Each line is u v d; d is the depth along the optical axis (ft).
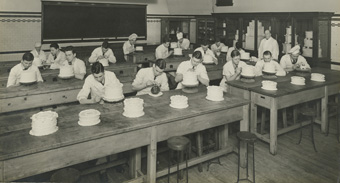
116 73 19.10
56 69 17.40
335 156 12.51
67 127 8.34
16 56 24.68
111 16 28.50
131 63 20.42
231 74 16.10
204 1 29.30
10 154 6.67
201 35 31.73
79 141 7.55
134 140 8.70
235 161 12.12
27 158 7.01
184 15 33.42
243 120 11.35
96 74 10.88
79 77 15.40
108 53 20.79
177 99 10.28
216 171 11.30
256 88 13.28
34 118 7.94
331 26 19.57
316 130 15.69
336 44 19.47
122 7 28.96
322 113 15.02
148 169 9.54
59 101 13.70
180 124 9.59
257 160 12.16
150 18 31.76
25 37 24.79
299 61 18.21
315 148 13.19
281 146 13.61
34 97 12.99
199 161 10.96
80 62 16.71
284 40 22.08
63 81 14.93
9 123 8.71
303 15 19.44
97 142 8.00
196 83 11.98
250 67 14.66
